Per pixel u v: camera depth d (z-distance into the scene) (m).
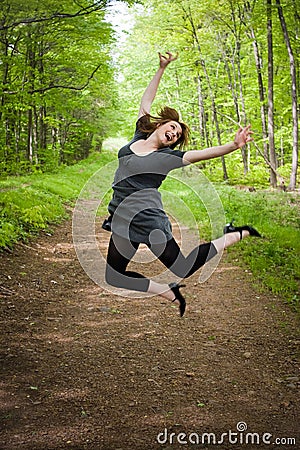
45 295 6.75
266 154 28.23
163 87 31.22
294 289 7.17
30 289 6.91
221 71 32.94
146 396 4.10
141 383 4.33
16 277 7.31
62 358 4.78
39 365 4.59
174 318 6.10
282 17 22.80
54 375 4.41
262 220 12.66
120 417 3.76
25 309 6.10
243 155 28.78
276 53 27.12
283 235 10.89
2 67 20.78
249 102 30.14
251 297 6.95
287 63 28.61
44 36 18.66
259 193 19.69
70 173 22.92
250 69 32.19
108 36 18.75
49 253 9.18
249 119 31.38
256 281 7.70
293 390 4.21
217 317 6.15
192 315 6.22
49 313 6.05
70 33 18.52
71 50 21.80
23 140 29.88
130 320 5.99
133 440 3.45
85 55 21.62
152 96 3.92
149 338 5.41
